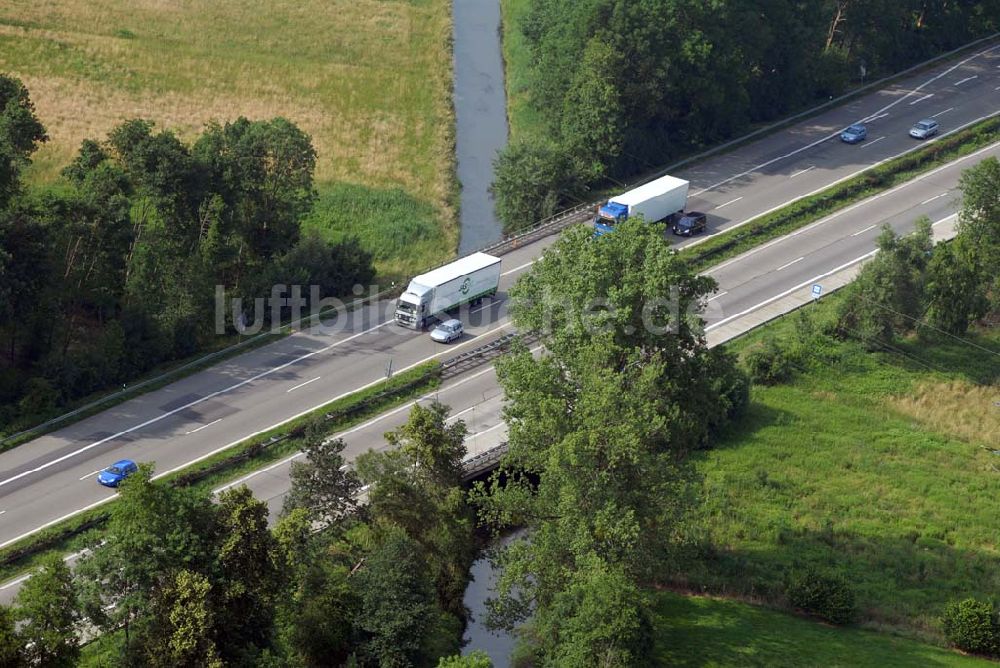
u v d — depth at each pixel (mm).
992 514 158500
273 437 161000
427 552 137375
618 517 120938
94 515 144625
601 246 141000
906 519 156875
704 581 142375
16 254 165750
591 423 122062
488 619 129000
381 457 137500
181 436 162125
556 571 123438
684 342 141625
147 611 108375
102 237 174875
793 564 146625
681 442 139500
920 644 132500
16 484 151375
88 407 166375
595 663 114188
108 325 173375
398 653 123438
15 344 174875
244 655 108938
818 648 129625
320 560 131000
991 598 139750
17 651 102062
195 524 109812
